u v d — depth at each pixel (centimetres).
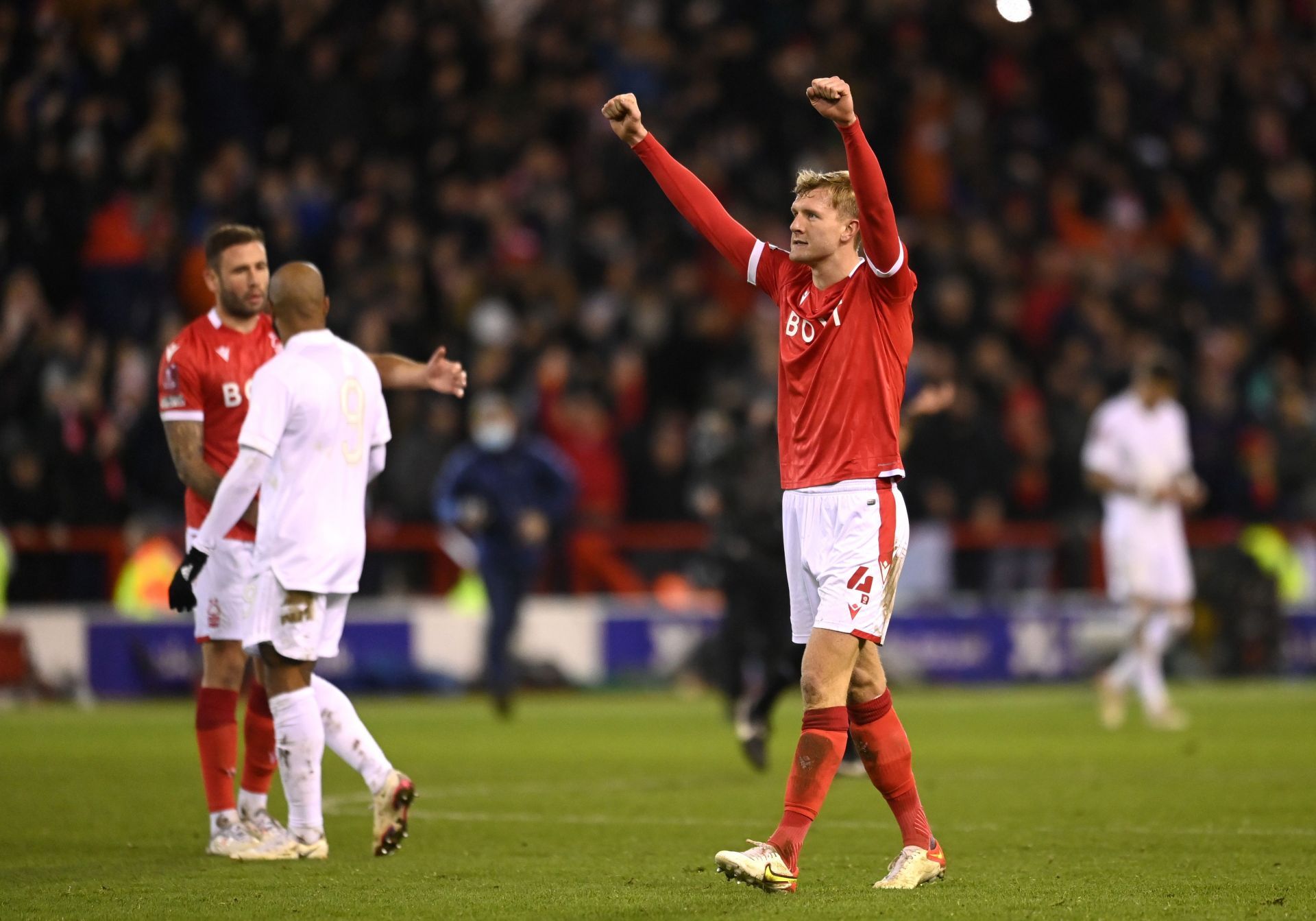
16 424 5756
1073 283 8019
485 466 5172
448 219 7319
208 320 2520
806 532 2050
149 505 5775
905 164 8388
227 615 2438
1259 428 7512
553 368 6638
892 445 2038
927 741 4359
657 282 7494
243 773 2492
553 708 5569
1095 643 6775
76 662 5491
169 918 1853
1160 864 2314
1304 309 8631
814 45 8794
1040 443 7088
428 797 3173
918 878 2077
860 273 2042
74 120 6575
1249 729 4753
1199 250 8419
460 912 1878
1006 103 8912
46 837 2602
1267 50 9869
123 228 6475
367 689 5888
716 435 4378
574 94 8000
